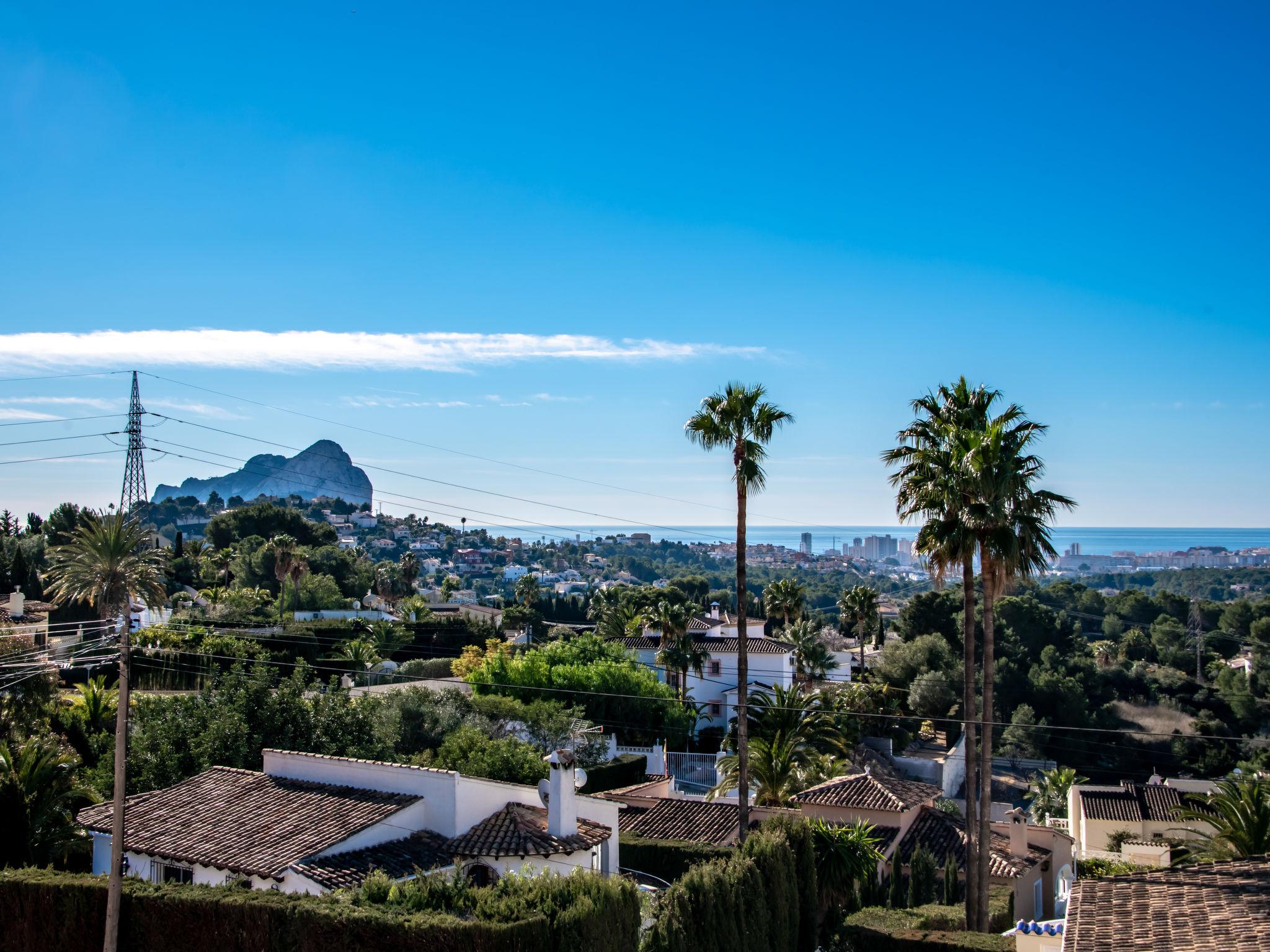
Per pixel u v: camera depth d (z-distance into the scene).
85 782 37.53
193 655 58.34
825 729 51.69
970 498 29.39
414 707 46.59
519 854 25.17
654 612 78.75
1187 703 90.56
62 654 54.53
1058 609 139.88
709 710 83.38
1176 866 20.67
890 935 25.69
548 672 63.22
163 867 25.59
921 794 44.69
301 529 143.50
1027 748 81.19
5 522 111.56
